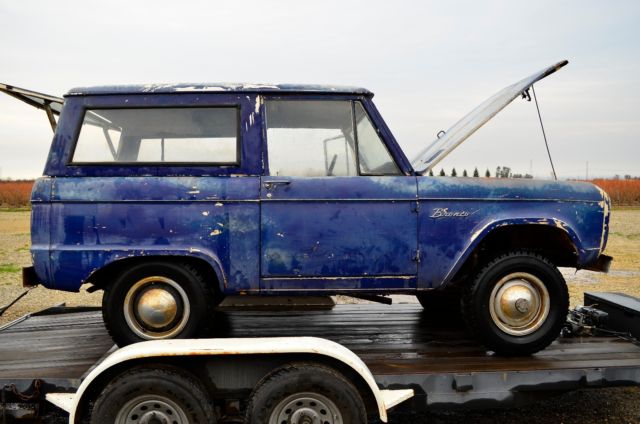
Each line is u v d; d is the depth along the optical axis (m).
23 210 29.17
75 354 3.42
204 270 3.46
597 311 4.12
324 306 3.49
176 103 3.39
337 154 3.46
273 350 2.73
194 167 3.34
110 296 3.26
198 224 3.28
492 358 3.36
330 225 3.33
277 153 3.41
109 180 3.28
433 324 4.24
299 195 3.32
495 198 3.44
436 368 3.11
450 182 3.43
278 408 2.66
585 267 3.75
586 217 3.53
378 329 4.07
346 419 2.66
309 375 2.67
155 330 3.30
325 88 3.46
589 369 3.12
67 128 3.34
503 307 3.42
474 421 3.65
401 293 3.55
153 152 3.37
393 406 2.87
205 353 2.70
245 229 3.29
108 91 3.38
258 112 3.41
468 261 3.78
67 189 3.26
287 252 3.31
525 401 3.07
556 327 3.42
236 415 2.86
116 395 2.62
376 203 3.36
